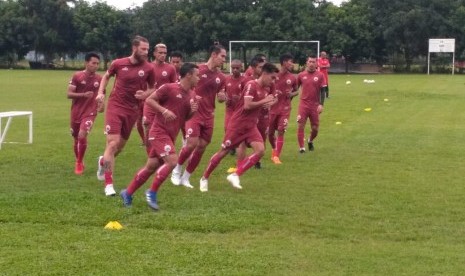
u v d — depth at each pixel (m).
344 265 6.03
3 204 8.05
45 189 9.35
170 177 10.36
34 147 13.62
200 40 60.97
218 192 9.34
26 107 23.53
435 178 10.38
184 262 6.02
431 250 6.53
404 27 59.09
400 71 62.00
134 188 8.22
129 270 5.77
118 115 9.28
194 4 61.03
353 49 61.00
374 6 60.81
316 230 7.25
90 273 5.69
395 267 5.97
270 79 9.30
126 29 63.66
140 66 9.34
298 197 8.96
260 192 9.33
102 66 64.62
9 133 15.98
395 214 8.00
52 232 6.96
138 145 14.16
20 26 63.69
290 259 6.17
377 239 6.95
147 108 10.47
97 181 10.08
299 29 58.38
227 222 7.46
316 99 13.23
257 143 9.47
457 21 58.78
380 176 10.57
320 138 15.55
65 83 38.91
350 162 12.01
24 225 7.24
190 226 7.29
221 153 9.47
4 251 6.26
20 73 54.03
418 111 22.70
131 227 7.31
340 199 8.83
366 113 21.95
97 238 6.76
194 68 8.17
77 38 65.00
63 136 15.50
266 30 58.75
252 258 6.18
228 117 11.59
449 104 25.64
